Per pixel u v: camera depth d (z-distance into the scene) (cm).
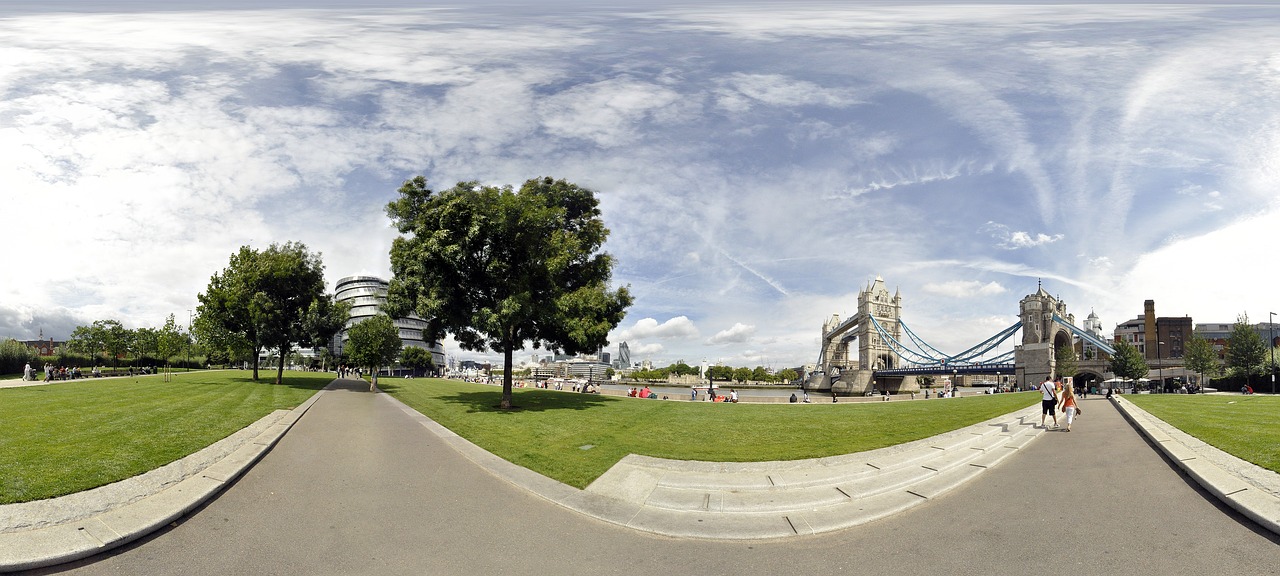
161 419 1842
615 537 879
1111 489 1070
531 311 2608
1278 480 1016
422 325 15862
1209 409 2516
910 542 845
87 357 8500
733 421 2256
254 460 1306
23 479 1021
